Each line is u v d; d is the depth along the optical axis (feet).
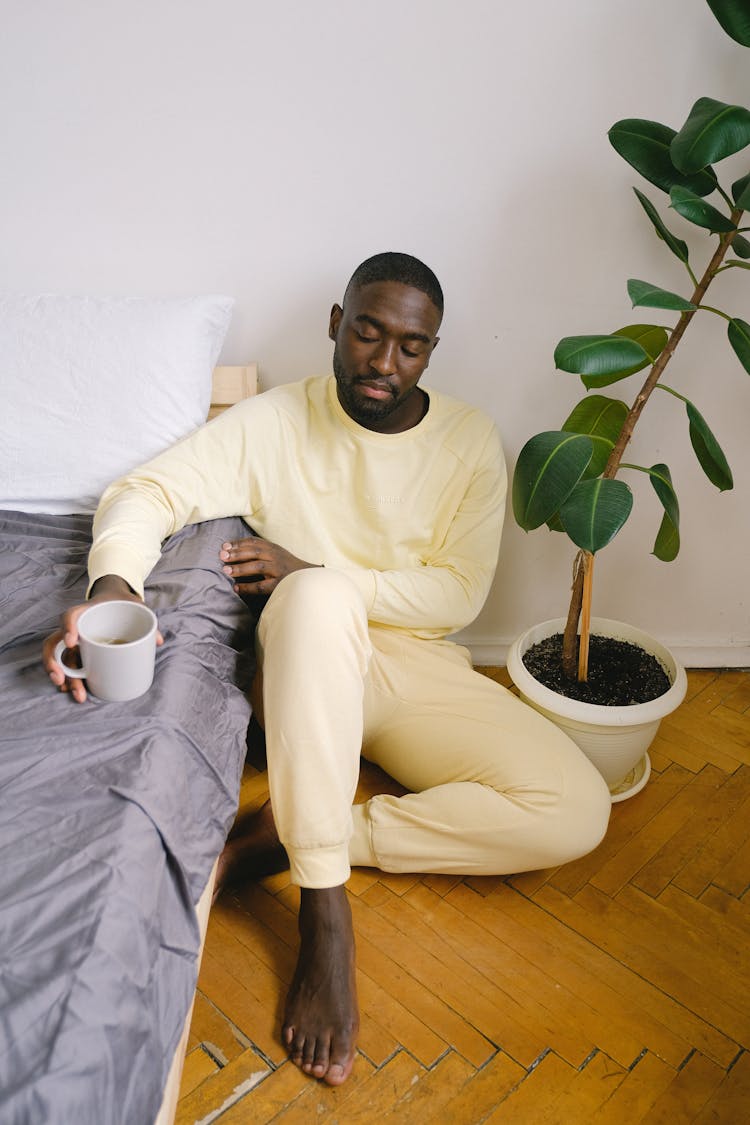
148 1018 2.68
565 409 5.88
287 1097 3.82
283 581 4.23
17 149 5.14
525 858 4.59
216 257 5.45
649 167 4.56
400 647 4.99
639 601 6.59
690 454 6.02
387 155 5.17
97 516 4.42
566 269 5.47
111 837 2.90
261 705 4.70
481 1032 4.12
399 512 4.90
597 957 4.51
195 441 4.68
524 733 4.69
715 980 4.42
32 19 4.80
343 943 4.04
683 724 6.18
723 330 5.60
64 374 4.96
